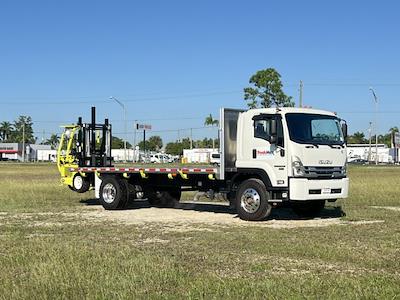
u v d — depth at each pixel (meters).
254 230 13.16
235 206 15.84
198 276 8.03
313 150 14.80
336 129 15.48
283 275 8.21
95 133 20.66
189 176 17.14
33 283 7.48
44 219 15.66
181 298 6.88
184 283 7.56
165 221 15.20
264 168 15.05
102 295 6.91
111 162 21.05
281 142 14.76
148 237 12.13
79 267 8.33
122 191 18.09
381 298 6.79
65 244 10.66
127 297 6.84
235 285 7.39
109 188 18.31
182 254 9.91
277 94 42.53
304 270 8.62
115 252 9.76
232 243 11.17
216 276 8.03
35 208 18.67
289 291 7.09
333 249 10.20
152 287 7.34
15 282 7.61
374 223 14.43
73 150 20.52
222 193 16.41
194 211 18.02
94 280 7.62
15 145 136.25
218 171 15.99
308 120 15.02
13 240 11.53
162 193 19.19
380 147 112.38
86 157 20.36
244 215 15.30
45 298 6.83
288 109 14.95
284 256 9.76
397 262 9.16
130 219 15.70
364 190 25.95
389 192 24.81
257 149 15.22
